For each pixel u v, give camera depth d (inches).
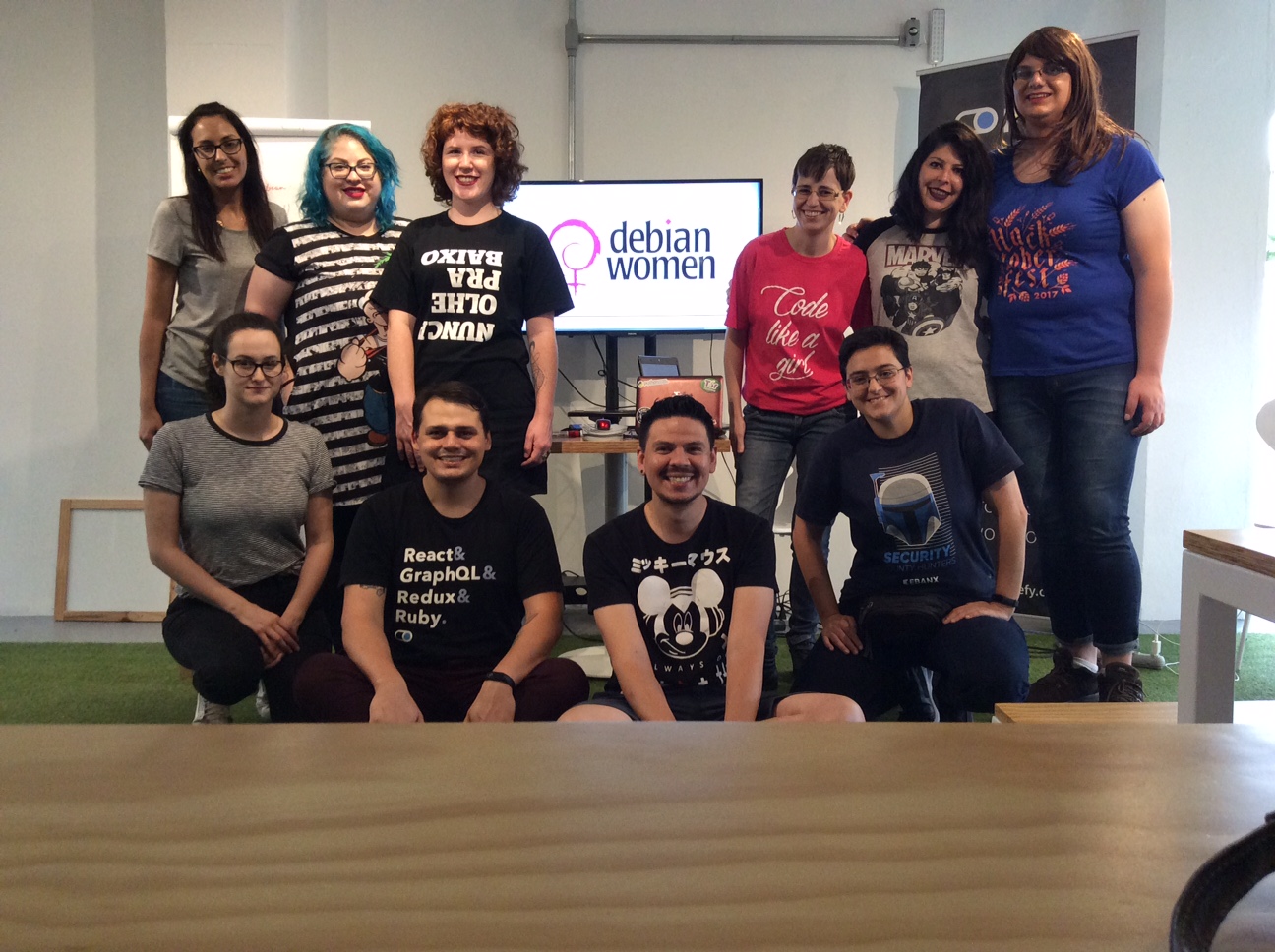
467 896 12.1
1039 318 102.6
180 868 12.7
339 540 107.5
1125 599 103.0
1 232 164.1
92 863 12.9
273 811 14.3
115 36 161.6
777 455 121.2
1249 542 48.8
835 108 168.6
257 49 157.0
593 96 167.9
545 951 11.0
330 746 16.8
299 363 106.0
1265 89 159.5
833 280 116.3
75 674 134.6
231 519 96.0
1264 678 138.9
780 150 169.0
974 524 95.0
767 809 14.5
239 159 116.0
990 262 106.0
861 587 97.7
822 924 11.6
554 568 88.2
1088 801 14.9
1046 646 151.5
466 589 87.2
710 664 83.4
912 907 12.0
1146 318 100.9
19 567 168.2
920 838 13.7
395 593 87.5
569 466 171.9
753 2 167.0
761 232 158.4
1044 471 105.2
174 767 15.9
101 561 166.7
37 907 11.9
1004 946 11.2
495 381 102.1
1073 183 100.5
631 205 158.4
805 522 100.0
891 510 93.8
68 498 167.3
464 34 166.4
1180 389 163.2
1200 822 14.3
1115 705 75.1
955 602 94.3
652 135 168.7
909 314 108.2
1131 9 165.5
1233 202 160.9
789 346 118.3
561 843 13.4
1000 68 151.3
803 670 94.7
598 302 159.6
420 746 16.9
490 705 79.7
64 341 165.6
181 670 127.2
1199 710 52.5
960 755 16.6
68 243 164.4
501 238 103.3
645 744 17.0
